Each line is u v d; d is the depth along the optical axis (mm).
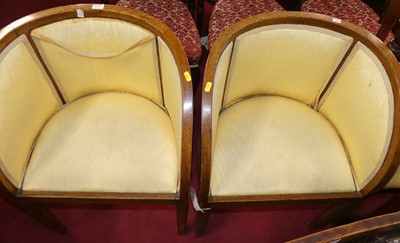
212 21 1517
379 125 993
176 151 1092
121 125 1140
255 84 1235
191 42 1427
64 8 994
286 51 1119
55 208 1438
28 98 1040
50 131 1121
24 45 993
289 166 1092
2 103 929
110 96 1230
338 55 1096
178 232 1394
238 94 1240
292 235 1437
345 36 1047
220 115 1230
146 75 1142
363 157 1068
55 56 1067
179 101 940
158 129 1142
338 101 1168
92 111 1173
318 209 1504
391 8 1304
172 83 1007
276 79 1227
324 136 1174
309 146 1141
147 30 1017
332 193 1089
